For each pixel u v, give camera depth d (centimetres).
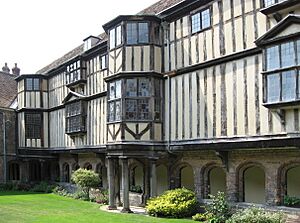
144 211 1421
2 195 2050
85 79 1952
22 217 1303
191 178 1684
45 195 2050
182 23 1337
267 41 1005
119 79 1414
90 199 1792
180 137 1334
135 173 1794
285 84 967
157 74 1391
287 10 996
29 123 2423
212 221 1133
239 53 1126
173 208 1259
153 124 1377
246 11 1113
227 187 1243
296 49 947
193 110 1285
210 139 1219
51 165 2517
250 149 1148
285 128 995
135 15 1398
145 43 1395
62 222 1196
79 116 1948
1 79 2936
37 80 2441
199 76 1267
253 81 1093
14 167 2656
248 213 970
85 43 2002
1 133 2533
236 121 1137
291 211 1032
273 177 1116
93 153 1988
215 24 1209
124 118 1384
